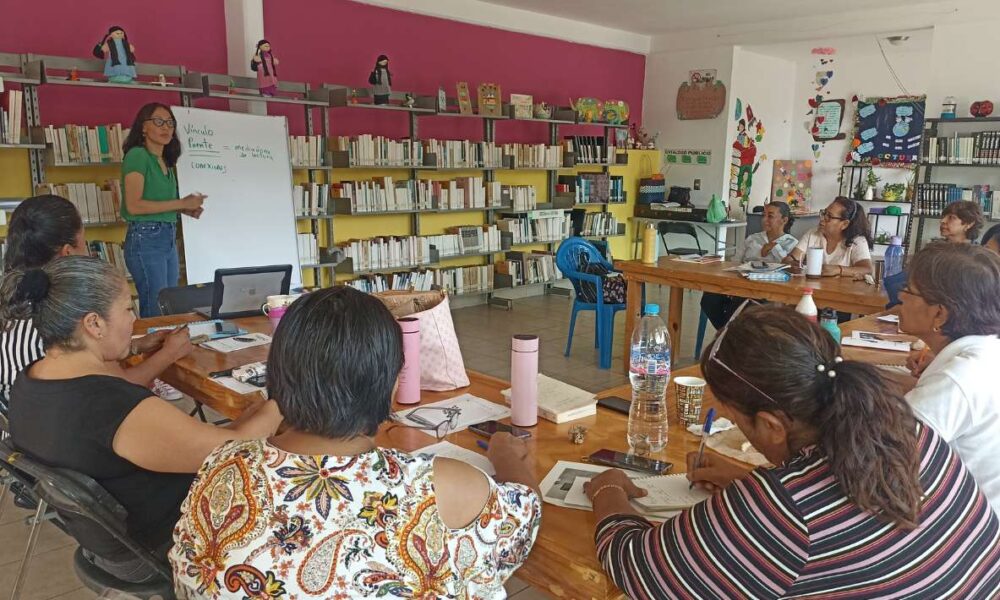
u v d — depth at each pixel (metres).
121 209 4.01
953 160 6.50
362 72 6.21
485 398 1.90
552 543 1.17
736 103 8.61
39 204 2.21
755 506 0.93
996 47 6.37
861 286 3.91
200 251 4.74
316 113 5.93
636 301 4.81
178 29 5.15
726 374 1.01
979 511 0.98
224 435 1.46
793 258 4.54
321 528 0.91
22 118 4.32
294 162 5.46
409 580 0.94
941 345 1.57
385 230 6.52
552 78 7.91
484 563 1.02
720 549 0.94
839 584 0.92
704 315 5.17
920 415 1.41
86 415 1.39
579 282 5.28
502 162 7.11
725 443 1.60
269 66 5.05
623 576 1.04
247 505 0.92
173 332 2.21
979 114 6.36
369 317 0.97
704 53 8.59
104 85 4.34
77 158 4.47
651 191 8.80
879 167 9.23
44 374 1.46
